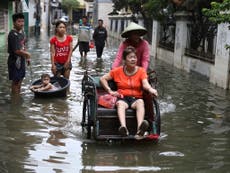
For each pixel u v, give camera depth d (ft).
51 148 21.81
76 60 61.52
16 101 32.12
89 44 65.51
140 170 19.29
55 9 225.35
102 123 22.56
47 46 84.79
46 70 48.55
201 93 37.91
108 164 19.90
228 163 20.43
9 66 33.86
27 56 33.73
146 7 64.13
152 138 22.31
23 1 105.60
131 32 25.71
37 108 30.14
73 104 31.78
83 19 65.21
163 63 63.31
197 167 19.83
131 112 22.76
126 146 22.53
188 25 55.47
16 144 22.26
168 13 63.77
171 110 30.86
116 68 24.06
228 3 30.66
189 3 50.67
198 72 49.34
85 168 19.33
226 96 36.81
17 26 33.22
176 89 39.58
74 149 21.79
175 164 20.13
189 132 25.48
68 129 25.27
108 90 23.57
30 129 25.02
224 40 40.81
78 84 40.14
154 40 74.23
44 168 19.15
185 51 55.62
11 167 19.12
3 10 78.48
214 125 27.17
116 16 139.23
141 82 23.59
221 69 41.57
